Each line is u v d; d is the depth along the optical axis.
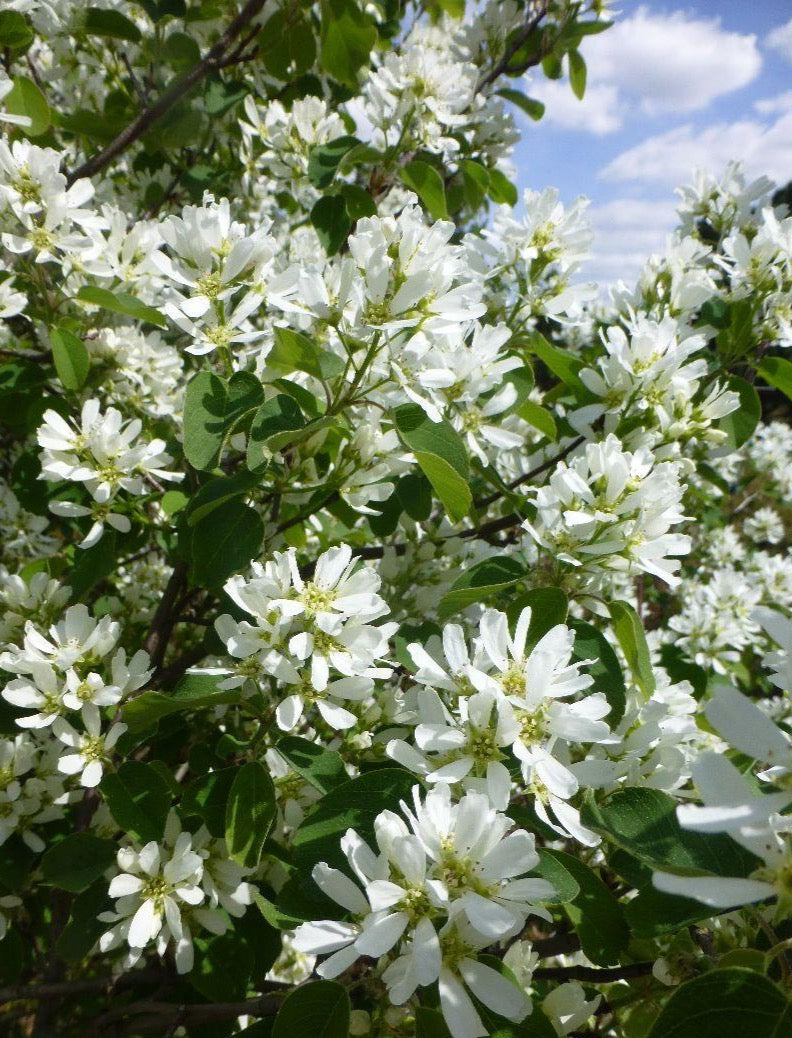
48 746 0.26
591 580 0.26
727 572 0.47
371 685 0.21
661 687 0.29
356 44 0.37
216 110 0.40
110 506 0.27
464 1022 0.15
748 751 0.14
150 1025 0.25
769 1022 0.14
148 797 0.22
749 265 0.31
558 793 0.18
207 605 0.32
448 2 0.47
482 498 0.36
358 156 0.36
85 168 0.37
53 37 0.42
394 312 0.22
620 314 0.32
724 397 0.27
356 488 0.26
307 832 0.19
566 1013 0.20
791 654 0.14
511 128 0.46
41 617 0.27
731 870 0.17
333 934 0.16
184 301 0.24
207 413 0.23
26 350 0.41
